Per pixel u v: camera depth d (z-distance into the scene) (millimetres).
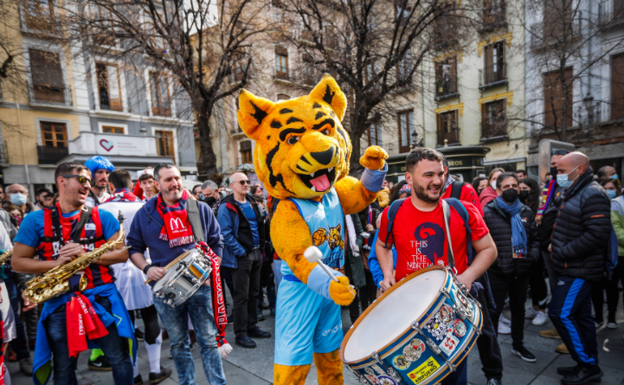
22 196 5301
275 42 12523
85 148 18094
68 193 2398
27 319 4066
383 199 4434
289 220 2057
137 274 3186
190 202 2984
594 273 2801
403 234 2252
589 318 2877
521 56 16672
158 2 12680
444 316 1664
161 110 21328
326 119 2070
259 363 3459
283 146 2025
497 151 18078
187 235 2850
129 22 10867
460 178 5086
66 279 2293
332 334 2324
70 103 19016
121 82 19766
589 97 14375
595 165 15016
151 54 10914
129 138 19500
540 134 15758
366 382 1738
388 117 12477
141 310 3219
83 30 10477
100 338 2410
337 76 11188
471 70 18531
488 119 18250
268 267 4949
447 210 2193
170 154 22250
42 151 18625
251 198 4285
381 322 1840
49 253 2357
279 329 2225
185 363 2709
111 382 3199
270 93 15727
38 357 2301
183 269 2467
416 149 2201
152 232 2771
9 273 3445
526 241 3188
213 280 2854
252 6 13055
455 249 2184
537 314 4168
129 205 3508
